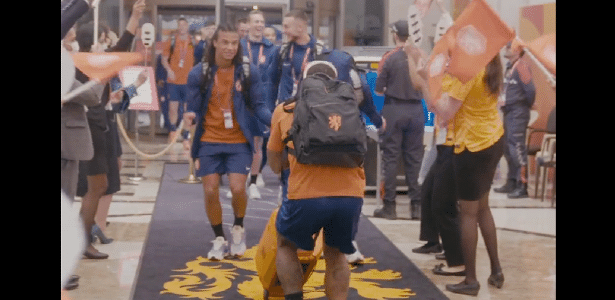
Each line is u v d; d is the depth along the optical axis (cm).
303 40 538
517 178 898
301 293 377
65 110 412
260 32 816
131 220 697
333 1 1198
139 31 1380
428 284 482
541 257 575
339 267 381
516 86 872
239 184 523
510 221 737
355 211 363
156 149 1320
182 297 440
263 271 419
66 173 418
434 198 505
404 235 651
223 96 513
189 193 859
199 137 525
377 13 1179
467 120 447
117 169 599
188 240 604
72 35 457
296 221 362
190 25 1441
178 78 1356
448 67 442
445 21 502
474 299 452
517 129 884
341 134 344
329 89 363
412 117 713
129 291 452
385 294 457
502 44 430
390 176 729
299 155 348
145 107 812
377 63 817
